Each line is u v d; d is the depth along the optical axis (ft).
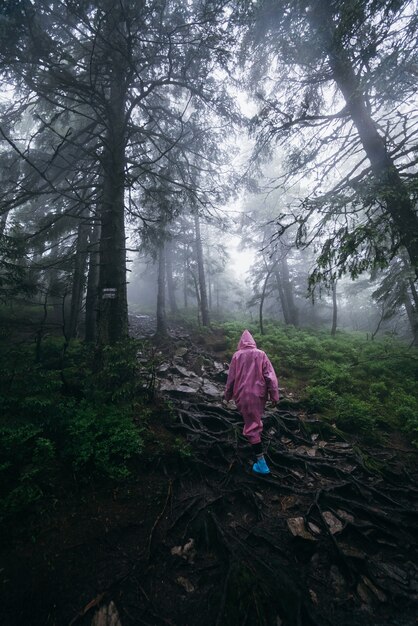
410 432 16.94
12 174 25.17
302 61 21.58
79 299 29.50
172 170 28.04
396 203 16.46
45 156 25.43
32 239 24.85
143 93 17.16
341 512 10.78
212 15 17.53
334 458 14.48
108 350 16.06
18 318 31.58
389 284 28.81
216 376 25.88
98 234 33.30
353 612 7.18
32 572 7.43
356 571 8.21
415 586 7.93
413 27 13.87
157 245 28.48
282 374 26.32
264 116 20.56
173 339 38.70
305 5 17.58
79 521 9.12
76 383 16.06
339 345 33.81
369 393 21.83
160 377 23.56
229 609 6.84
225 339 37.29
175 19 19.53
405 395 20.97
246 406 12.59
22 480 9.60
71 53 23.27
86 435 11.62
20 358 15.20
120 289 18.57
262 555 8.64
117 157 19.19
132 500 10.33
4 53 15.38
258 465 12.22
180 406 17.76
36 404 12.16
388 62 15.44
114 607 6.93
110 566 7.98
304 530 9.50
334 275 15.69
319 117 21.18
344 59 18.38
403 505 11.39
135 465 11.81
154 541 8.87
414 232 16.05
